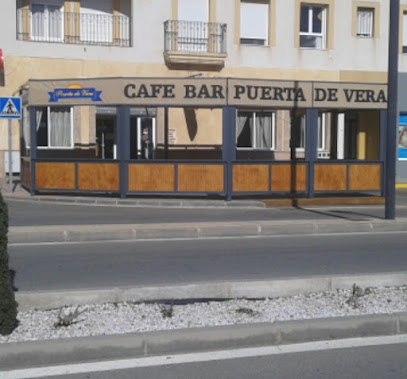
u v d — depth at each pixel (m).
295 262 9.42
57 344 5.18
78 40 22.72
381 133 17.98
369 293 7.08
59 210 15.29
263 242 11.40
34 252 10.24
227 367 5.12
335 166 17.66
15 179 21.89
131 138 23.72
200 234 11.98
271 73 24.06
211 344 5.53
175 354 5.39
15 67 21.53
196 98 16.42
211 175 16.62
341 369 5.12
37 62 21.73
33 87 17.06
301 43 24.88
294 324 5.77
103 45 22.31
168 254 10.09
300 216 14.69
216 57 22.95
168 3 22.78
